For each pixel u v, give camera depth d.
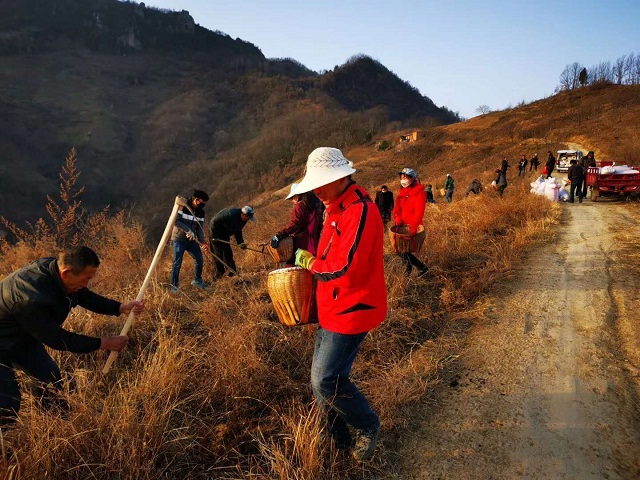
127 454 2.62
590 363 3.77
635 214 11.01
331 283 2.48
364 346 4.15
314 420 2.91
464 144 66.12
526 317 4.77
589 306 4.95
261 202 71.38
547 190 14.72
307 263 2.57
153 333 4.47
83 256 2.73
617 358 3.84
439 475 2.66
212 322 4.66
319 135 122.62
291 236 5.49
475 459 2.76
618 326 4.44
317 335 2.65
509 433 2.97
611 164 15.46
